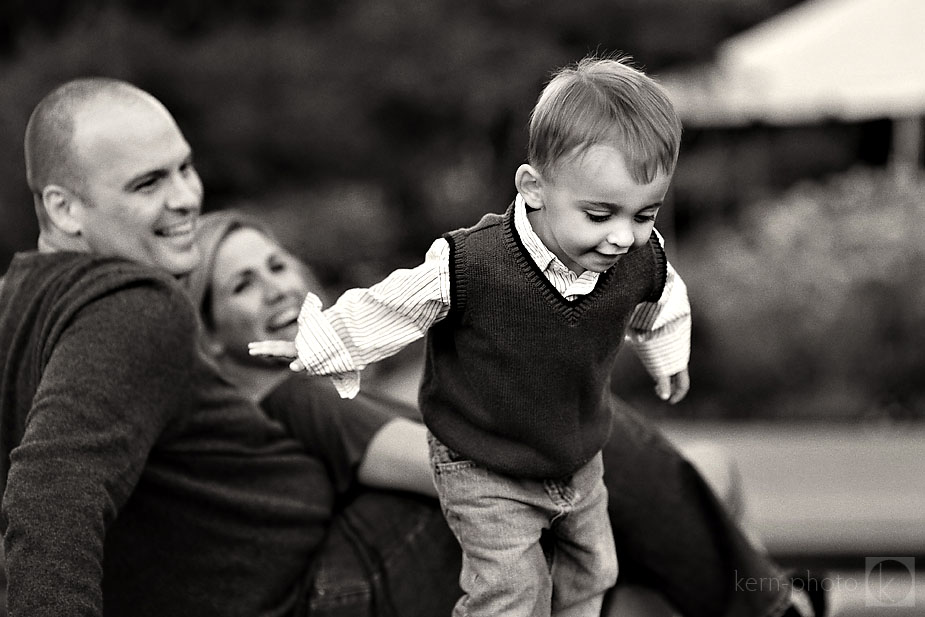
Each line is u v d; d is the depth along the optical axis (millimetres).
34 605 2254
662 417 9711
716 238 11398
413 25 19922
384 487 3283
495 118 20875
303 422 3299
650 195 2223
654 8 18578
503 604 2539
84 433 2459
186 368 2744
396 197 20906
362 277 16844
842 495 6910
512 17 20625
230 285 3732
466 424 2523
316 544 3105
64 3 19531
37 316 2730
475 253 2369
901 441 8492
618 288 2402
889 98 14055
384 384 10953
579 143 2186
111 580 2770
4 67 17703
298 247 16375
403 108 20062
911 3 14156
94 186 2861
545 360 2385
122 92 2934
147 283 2701
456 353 2494
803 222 10641
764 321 9531
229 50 18719
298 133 18922
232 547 2885
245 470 2947
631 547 3352
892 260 9617
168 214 2949
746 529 4074
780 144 18531
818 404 9555
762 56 14961
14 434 2758
